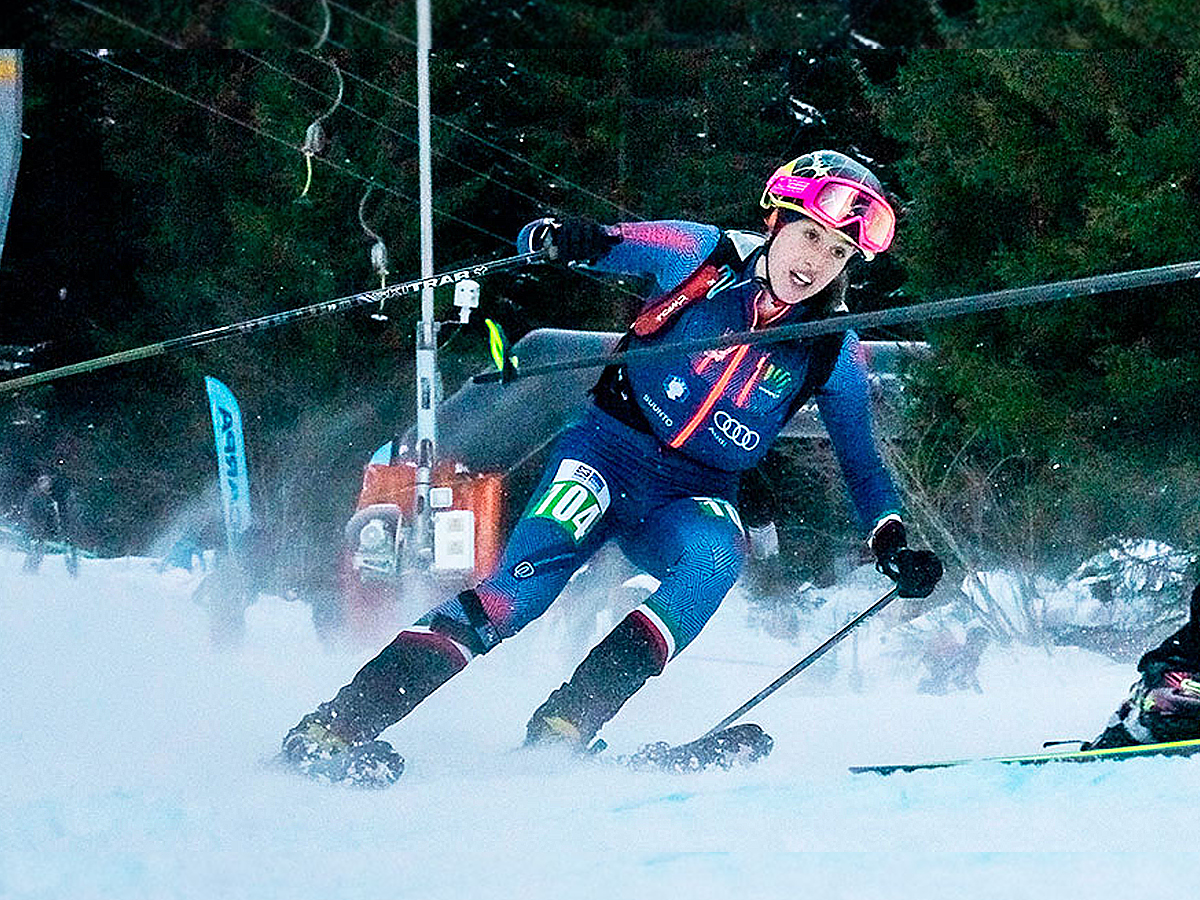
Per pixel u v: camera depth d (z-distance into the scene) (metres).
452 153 63.16
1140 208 37.38
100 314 68.94
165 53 68.19
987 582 43.00
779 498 49.91
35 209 68.69
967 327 40.88
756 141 61.22
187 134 67.88
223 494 35.88
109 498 63.53
